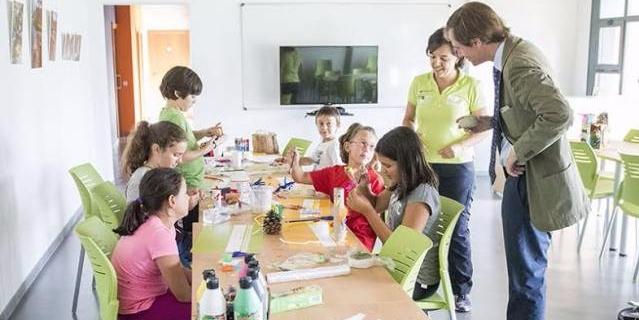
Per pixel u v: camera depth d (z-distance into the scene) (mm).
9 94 3713
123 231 2297
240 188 3135
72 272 4215
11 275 3584
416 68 7434
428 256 2549
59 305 3629
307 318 1675
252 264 1737
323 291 1869
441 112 3307
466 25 2213
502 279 4055
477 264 4359
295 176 3338
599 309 3557
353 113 7445
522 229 2283
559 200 2129
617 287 3904
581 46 7426
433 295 2551
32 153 4199
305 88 7262
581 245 4785
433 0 7328
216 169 4059
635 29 6668
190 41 7137
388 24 7312
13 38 3762
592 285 3939
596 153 4691
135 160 3080
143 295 2242
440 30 3219
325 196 3180
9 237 3586
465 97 3303
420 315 1701
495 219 5605
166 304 2248
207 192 3197
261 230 2543
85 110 6402
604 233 4887
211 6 7098
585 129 5184
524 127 2135
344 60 7254
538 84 2008
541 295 2350
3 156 3549
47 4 4750
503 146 2307
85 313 3510
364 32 7301
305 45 7230
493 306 3596
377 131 7527
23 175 3961
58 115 5059
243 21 7156
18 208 3811
